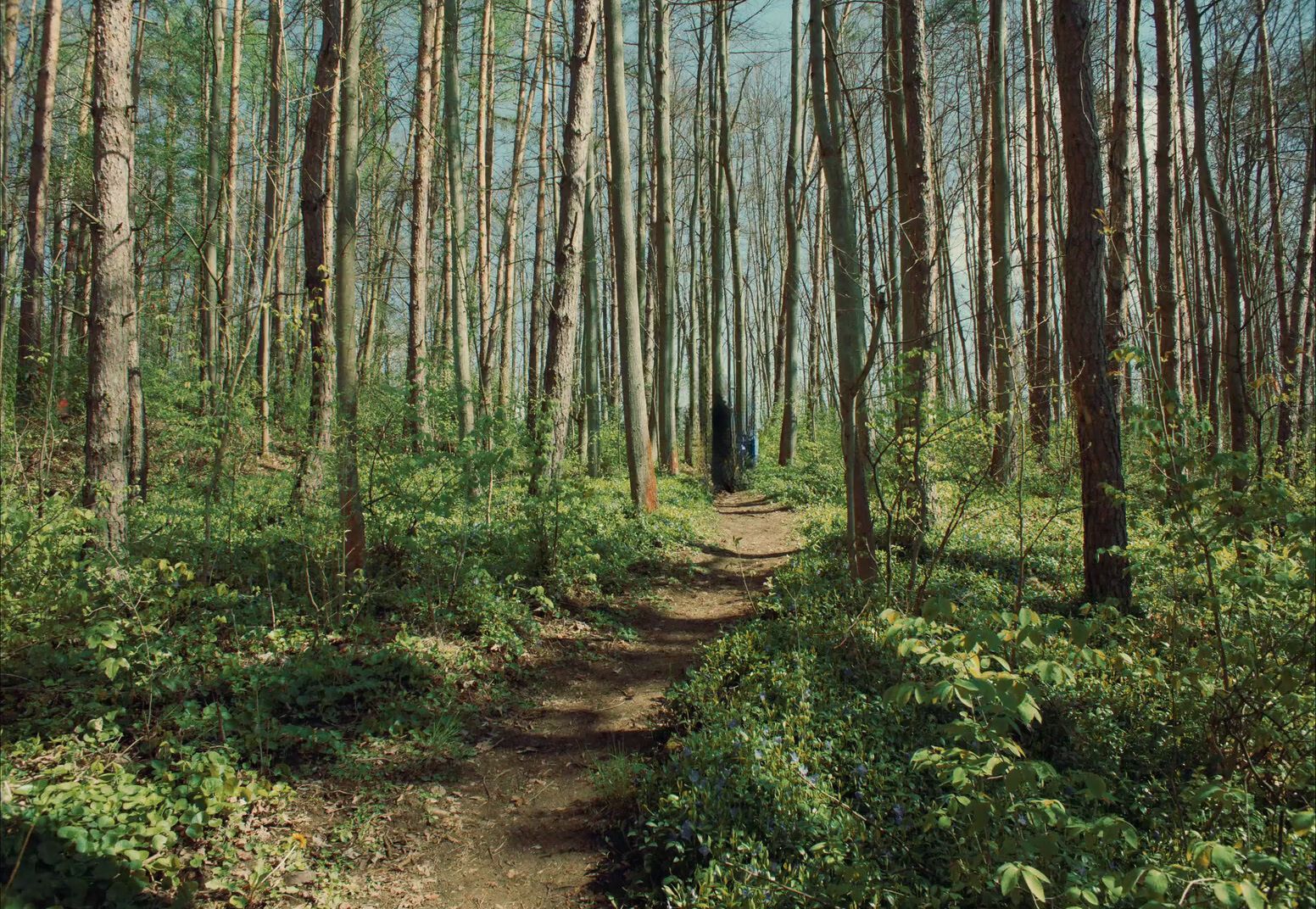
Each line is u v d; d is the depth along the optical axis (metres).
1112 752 4.18
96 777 3.73
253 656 5.37
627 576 9.13
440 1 14.39
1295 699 3.02
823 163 7.41
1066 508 7.89
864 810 3.87
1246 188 12.66
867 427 6.85
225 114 16.61
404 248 26.16
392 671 5.55
